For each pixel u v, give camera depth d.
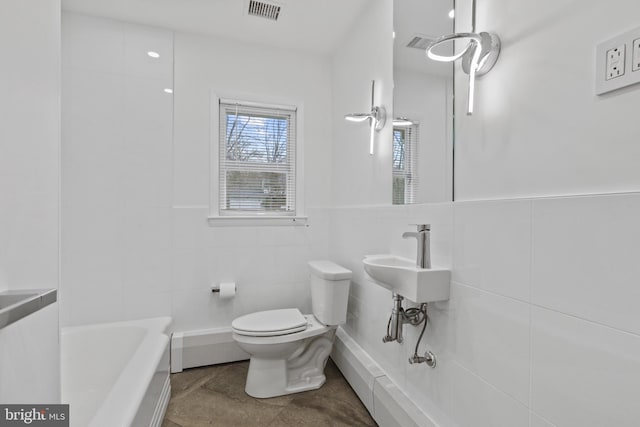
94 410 1.73
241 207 2.52
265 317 2.04
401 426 1.38
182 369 2.19
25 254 0.63
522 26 0.94
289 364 1.98
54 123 0.74
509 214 0.97
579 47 0.78
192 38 2.33
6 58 0.58
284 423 1.63
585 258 0.75
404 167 1.58
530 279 0.89
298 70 2.60
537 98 0.89
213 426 1.61
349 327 2.25
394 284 1.32
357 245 2.13
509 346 0.95
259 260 2.48
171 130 2.27
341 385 2.01
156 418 1.50
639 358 0.65
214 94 2.38
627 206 0.68
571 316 0.78
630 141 0.68
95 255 2.10
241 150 2.52
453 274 1.21
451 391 1.20
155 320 2.14
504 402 0.96
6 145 0.57
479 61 1.08
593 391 0.73
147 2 1.99
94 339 1.91
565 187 0.81
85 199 2.08
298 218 2.58
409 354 1.47
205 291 2.35
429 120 1.38
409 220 1.52
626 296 0.68
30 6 0.65
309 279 2.61
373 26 1.94
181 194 2.29
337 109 2.57
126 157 2.17
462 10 1.21
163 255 2.25
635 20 0.66
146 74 2.22
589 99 0.76
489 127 1.07
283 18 2.17
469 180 1.15
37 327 0.65
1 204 0.56
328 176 2.67
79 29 2.07
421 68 1.45
